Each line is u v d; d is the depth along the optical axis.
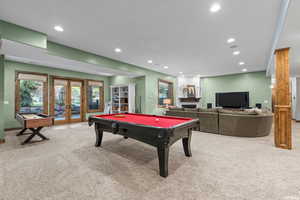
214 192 1.62
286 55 3.06
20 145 3.23
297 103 6.61
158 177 1.93
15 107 4.90
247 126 3.88
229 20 2.60
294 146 3.18
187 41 3.53
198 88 8.54
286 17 1.99
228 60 5.19
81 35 3.19
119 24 2.75
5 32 2.59
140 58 4.94
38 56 3.60
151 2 2.13
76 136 4.02
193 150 2.94
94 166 2.23
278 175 1.98
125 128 2.43
